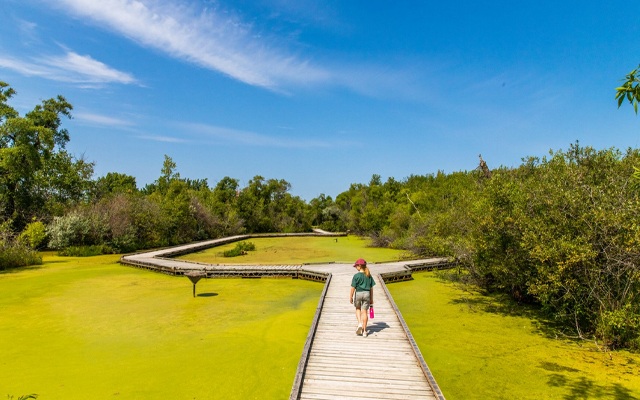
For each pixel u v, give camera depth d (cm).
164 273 1731
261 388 627
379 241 3045
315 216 6438
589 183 958
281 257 2355
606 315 772
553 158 1116
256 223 5238
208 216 3912
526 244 888
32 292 1324
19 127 2650
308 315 1052
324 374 611
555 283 830
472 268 1316
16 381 649
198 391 616
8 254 1888
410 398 534
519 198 999
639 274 725
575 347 816
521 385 645
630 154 992
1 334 889
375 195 4950
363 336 783
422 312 1087
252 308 1129
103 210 2727
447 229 1453
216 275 1655
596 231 802
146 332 906
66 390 618
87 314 1058
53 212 2881
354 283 807
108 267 1905
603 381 656
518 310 1102
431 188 3325
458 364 730
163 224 3019
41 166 2878
